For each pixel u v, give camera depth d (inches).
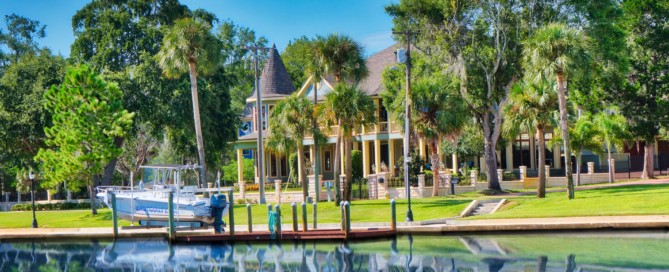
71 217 2103.8
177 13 3021.7
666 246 1285.7
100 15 2896.2
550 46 1711.4
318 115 2069.4
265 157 3014.3
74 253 1553.9
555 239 1405.0
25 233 1764.3
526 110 1893.5
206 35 2201.0
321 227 1669.5
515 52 2139.5
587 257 1232.2
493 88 2196.1
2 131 2559.1
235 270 1302.9
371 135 2659.9
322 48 2037.4
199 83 2746.1
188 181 2241.6
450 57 2213.3
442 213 1756.9
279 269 1286.9
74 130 2038.6
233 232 1563.7
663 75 2460.6
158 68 2642.7
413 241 1481.3
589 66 1756.9
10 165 3006.9
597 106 2450.8
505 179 2458.2
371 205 1975.9
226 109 2982.3
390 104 2454.5
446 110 2113.7
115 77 2596.0
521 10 2153.1
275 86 3036.4
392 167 2628.0
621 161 2805.1
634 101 2432.3
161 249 1560.0
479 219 1585.9
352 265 1285.7
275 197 2365.9
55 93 2078.0
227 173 3245.6
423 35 2244.1
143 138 3058.6
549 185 2464.3
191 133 2792.8
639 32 2447.1
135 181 3085.6
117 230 1696.6
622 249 1278.3
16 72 2650.1
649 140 2471.7
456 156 2588.6
